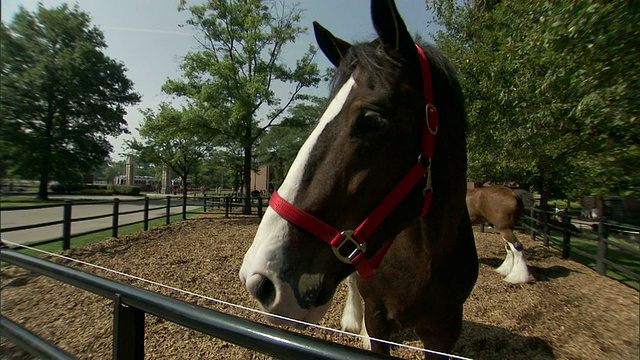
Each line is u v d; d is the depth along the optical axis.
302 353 0.75
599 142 3.14
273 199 1.24
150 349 3.07
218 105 14.80
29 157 21.78
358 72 1.28
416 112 1.25
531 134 4.25
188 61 15.27
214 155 25.41
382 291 1.79
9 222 10.61
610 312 3.80
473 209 6.32
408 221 1.27
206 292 4.64
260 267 1.12
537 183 12.68
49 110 22.56
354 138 1.19
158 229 10.23
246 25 15.00
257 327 0.85
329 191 1.18
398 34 1.23
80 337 3.27
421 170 1.24
